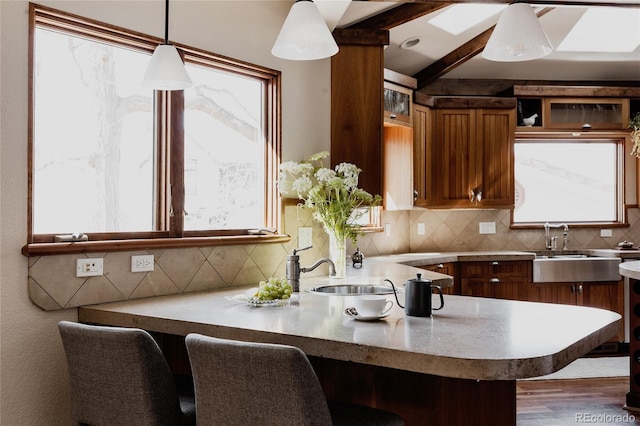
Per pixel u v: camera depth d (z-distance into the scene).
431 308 2.42
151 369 2.08
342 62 4.20
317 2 3.67
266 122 3.84
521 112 6.18
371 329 2.15
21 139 2.60
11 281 2.57
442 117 5.76
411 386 2.28
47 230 2.79
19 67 2.59
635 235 6.54
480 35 5.61
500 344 1.89
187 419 2.22
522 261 5.73
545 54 2.57
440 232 6.25
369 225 5.43
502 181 5.86
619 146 6.53
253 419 1.79
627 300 5.86
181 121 3.27
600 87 6.07
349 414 2.12
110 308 2.71
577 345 1.92
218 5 3.43
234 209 3.66
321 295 3.08
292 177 3.90
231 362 1.79
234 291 3.26
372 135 4.21
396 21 4.46
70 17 2.76
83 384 2.22
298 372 1.70
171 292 3.16
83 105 2.94
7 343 2.56
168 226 3.22
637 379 4.16
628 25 5.82
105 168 3.03
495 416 2.27
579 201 6.54
